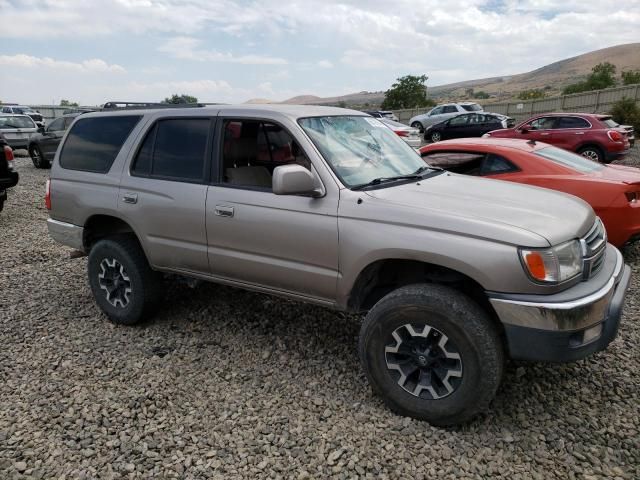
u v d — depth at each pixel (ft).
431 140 83.82
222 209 12.35
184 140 13.43
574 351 9.33
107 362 13.17
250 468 9.30
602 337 9.81
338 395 11.55
